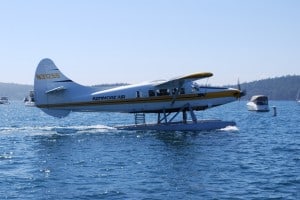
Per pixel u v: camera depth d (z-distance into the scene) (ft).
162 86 91.97
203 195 38.37
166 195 38.34
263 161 55.52
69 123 149.79
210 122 94.58
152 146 69.51
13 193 39.14
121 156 59.62
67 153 63.00
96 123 147.33
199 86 94.63
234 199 37.14
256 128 110.11
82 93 92.22
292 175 46.55
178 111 94.63
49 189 40.52
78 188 40.91
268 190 40.11
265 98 238.27
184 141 75.77
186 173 47.65
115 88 92.99
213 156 59.47
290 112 231.50
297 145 72.28
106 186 41.65
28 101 455.63
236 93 95.86
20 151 65.57
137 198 37.45
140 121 96.89
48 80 92.02
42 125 139.85
